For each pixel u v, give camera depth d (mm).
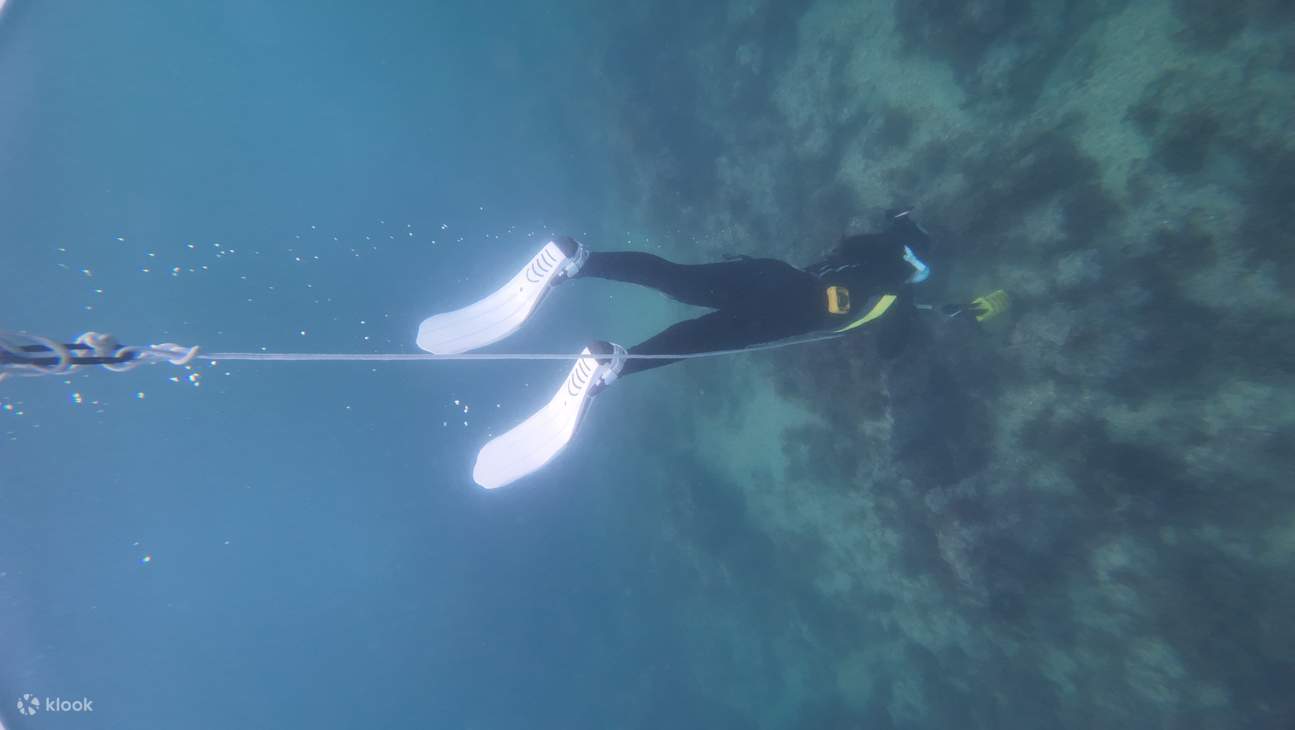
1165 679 4934
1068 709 5594
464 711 11289
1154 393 4738
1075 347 5066
